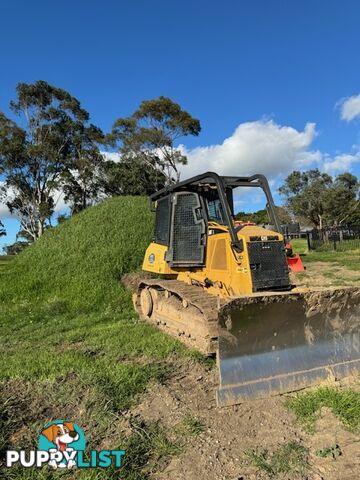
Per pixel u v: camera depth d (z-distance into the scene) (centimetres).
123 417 421
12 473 332
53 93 3972
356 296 512
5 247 6191
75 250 1316
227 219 562
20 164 3900
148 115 4119
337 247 2595
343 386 475
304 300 482
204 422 410
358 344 526
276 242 566
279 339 478
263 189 638
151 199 804
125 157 4291
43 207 3922
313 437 378
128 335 709
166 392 479
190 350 607
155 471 337
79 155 4228
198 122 4178
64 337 748
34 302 1060
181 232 677
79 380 511
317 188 6031
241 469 335
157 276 1159
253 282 535
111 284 1123
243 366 457
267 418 415
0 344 745
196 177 618
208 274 624
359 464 334
